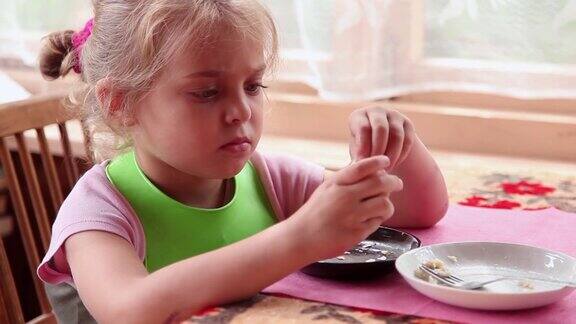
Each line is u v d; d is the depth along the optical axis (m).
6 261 1.96
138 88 1.60
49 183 2.10
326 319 1.29
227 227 1.69
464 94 2.57
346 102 2.63
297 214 1.41
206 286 1.37
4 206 2.87
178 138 1.57
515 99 2.52
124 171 1.67
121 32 1.63
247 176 1.79
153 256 1.62
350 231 1.38
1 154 1.98
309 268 1.43
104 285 1.45
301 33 2.54
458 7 2.44
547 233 1.60
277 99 2.71
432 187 1.67
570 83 2.38
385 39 2.50
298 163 1.88
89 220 1.56
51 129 2.82
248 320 1.29
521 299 1.29
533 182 1.86
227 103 1.55
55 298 1.77
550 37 2.37
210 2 1.56
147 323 1.38
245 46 1.55
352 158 1.59
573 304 1.33
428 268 1.42
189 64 1.53
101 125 1.72
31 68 3.00
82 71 1.78
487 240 1.58
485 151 2.52
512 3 2.38
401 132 1.57
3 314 1.95
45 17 2.89
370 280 1.42
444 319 1.29
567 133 2.43
